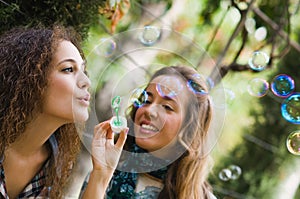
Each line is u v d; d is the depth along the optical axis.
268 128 3.81
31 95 1.49
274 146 3.78
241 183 3.69
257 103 3.83
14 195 1.58
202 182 1.77
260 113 3.84
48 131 1.52
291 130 3.77
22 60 1.50
